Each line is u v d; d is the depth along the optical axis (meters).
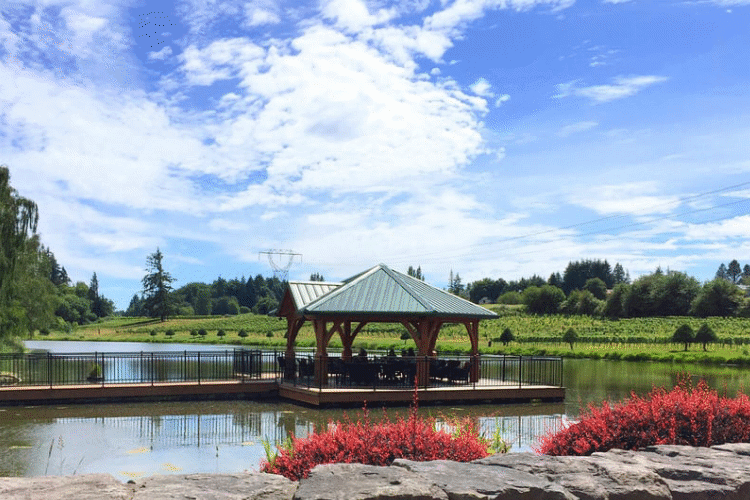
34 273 33.88
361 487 3.24
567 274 137.25
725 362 36.03
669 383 24.36
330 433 5.98
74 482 3.08
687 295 74.25
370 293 20.53
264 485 3.28
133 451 11.39
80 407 17.59
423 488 3.27
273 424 14.59
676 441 6.30
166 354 20.58
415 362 19.58
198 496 3.04
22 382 20.86
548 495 3.40
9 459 10.71
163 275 113.75
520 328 63.19
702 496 3.80
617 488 3.66
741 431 6.36
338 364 19.88
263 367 27.03
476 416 15.85
